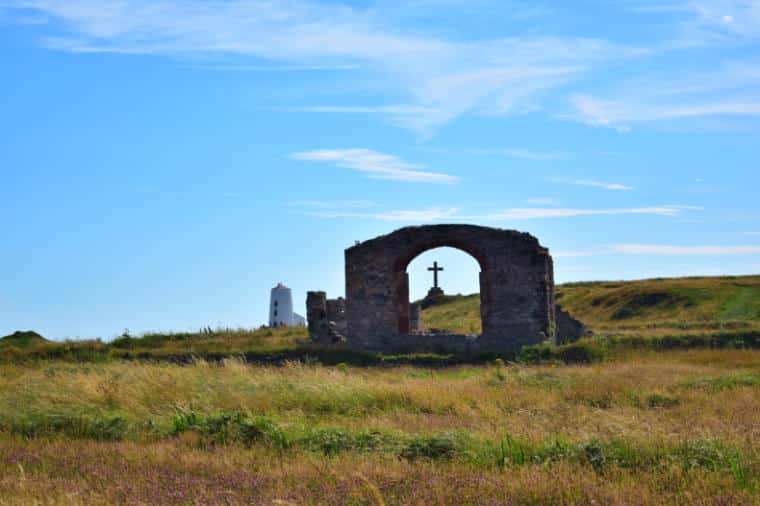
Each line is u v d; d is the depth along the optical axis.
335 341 38.97
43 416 16.58
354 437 13.85
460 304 65.88
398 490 9.99
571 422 15.59
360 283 38.09
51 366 30.67
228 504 9.44
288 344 37.91
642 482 10.31
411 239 37.84
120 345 39.12
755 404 17.30
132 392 19.36
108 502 9.59
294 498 9.59
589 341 34.78
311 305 39.47
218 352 35.69
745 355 29.88
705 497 9.33
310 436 14.12
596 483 10.12
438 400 18.97
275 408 18.50
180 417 15.94
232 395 19.48
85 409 17.56
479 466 11.60
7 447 13.76
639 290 61.69
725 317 50.72
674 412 16.69
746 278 63.06
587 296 65.25
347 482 10.27
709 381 21.62
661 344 34.50
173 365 28.09
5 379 24.91
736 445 11.97
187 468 11.60
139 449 13.34
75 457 12.62
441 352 36.84
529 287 36.62
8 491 10.16
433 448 12.76
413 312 48.53
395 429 15.00
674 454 11.70
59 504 9.39
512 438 13.09
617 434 12.95
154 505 9.44
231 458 12.32
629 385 21.17
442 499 9.40
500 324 36.78
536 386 22.14
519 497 9.59
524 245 36.81
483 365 32.25
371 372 29.03
